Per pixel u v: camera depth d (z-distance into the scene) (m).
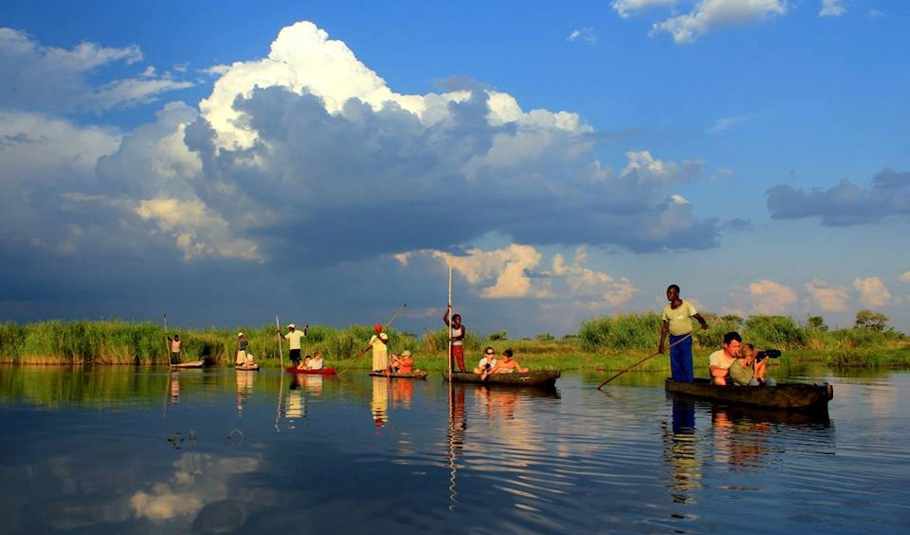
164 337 35.28
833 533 5.55
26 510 6.34
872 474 7.54
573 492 6.82
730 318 39.16
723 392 14.56
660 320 35.03
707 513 6.10
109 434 10.46
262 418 12.26
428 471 7.76
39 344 34.81
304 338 38.34
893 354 29.98
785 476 7.46
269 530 5.70
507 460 8.38
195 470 7.89
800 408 13.03
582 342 35.59
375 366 24.73
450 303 22.30
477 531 5.64
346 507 6.34
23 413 13.12
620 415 12.48
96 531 5.74
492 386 19.27
